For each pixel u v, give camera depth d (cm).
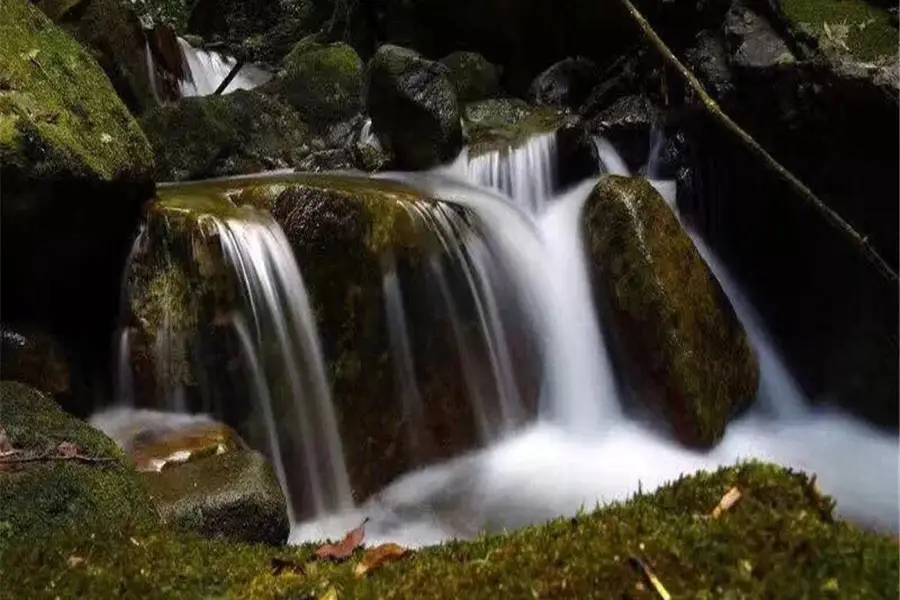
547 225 698
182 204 538
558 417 625
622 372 602
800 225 639
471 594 176
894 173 554
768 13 631
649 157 840
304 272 532
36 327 466
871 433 609
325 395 530
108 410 494
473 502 521
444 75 814
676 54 750
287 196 540
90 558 224
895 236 569
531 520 493
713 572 166
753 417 634
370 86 808
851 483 529
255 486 388
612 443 586
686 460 559
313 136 891
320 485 522
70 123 476
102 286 509
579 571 173
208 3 1445
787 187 625
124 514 302
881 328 600
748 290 704
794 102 586
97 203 470
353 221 550
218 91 1057
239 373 499
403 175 782
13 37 502
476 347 603
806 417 644
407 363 570
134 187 499
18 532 265
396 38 1091
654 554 172
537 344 633
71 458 321
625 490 524
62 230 459
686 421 566
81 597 203
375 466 548
